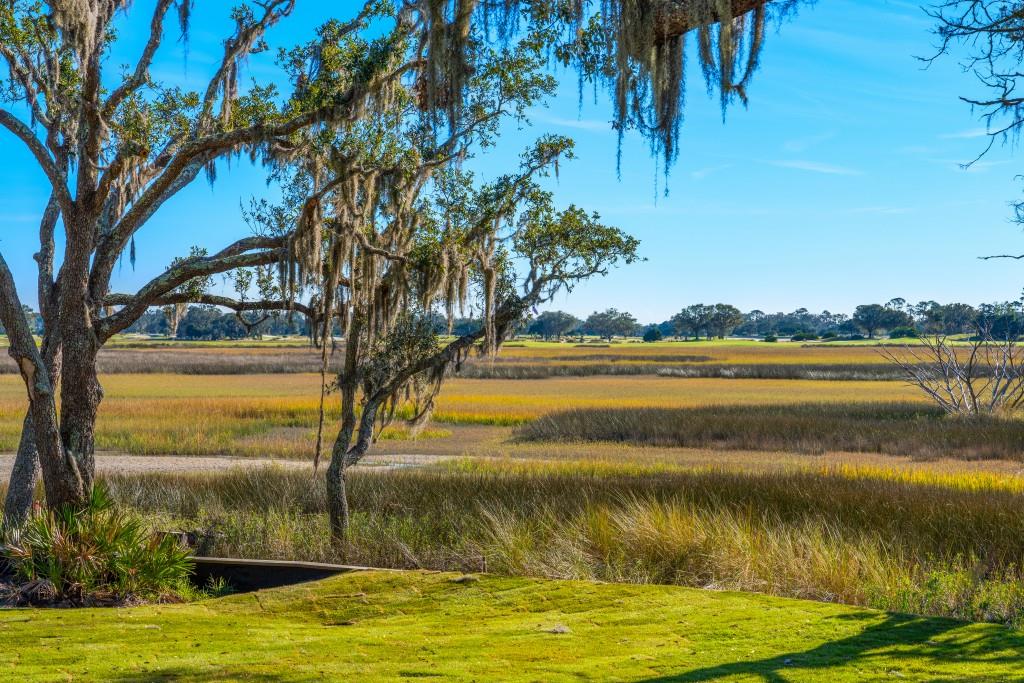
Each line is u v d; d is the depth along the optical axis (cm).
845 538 1041
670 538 964
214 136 930
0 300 877
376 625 660
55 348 1078
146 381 6956
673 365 9806
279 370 8631
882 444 2759
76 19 877
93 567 802
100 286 956
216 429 3111
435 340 1162
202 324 18838
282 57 1004
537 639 595
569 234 1141
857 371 8719
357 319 1124
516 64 1059
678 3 575
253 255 998
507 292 1174
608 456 2577
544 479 1598
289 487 1491
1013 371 3825
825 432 3023
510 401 4919
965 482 1794
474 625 650
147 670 522
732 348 16750
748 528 1041
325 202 1116
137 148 920
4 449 2581
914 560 951
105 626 662
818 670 507
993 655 541
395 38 937
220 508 1316
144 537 877
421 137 1073
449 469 2041
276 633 632
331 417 3712
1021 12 910
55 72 1079
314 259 980
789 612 668
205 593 848
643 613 671
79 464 917
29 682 498
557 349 16012
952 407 3781
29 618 694
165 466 2234
